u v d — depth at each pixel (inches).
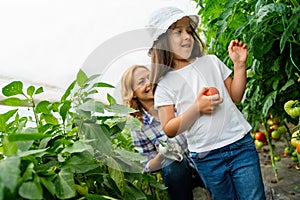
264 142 69.0
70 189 18.2
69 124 26.2
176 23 36.3
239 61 40.8
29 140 18.2
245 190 38.8
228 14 42.3
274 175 68.4
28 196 15.6
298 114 42.6
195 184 48.6
